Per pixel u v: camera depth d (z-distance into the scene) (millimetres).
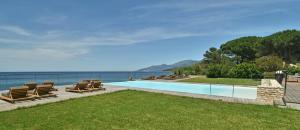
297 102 9617
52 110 8156
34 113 7680
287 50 43875
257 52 44375
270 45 43719
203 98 10930
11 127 6105
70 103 9523
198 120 6969
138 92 13008
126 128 6129
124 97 11227
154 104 9414
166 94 12219
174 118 7180
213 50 47312
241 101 10094
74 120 6832
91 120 6855
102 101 10055
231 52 48000
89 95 11773
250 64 28375
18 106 8680
